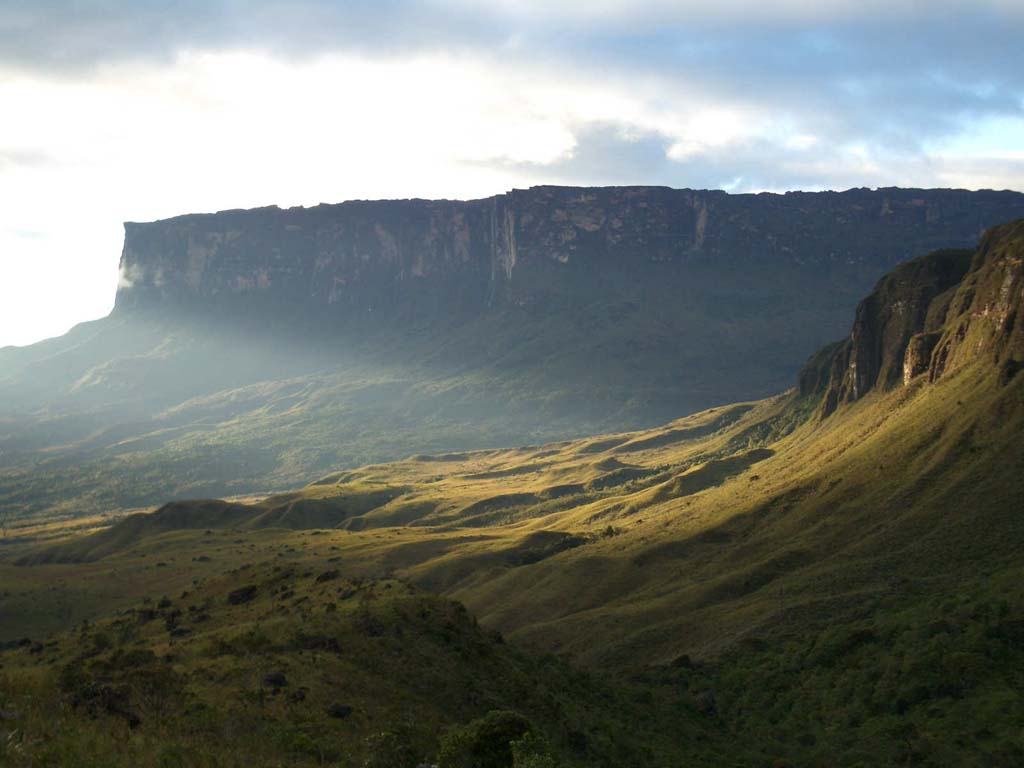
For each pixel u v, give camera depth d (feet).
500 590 611.06
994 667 339.16
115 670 208.33
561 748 235.40
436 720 214.48
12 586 624.59
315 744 175.01
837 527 552.00
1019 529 465.88
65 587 626.64
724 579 520.83
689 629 468.75
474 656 265.34
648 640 467.52
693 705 354.13
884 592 441.68
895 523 524.11
